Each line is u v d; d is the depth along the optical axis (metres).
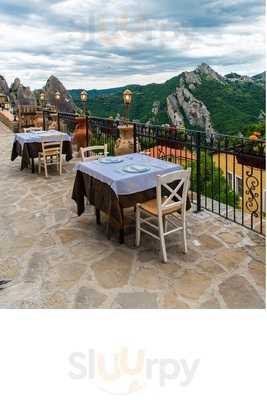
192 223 4.64
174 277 3.37
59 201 5.67
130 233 4.37
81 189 4.64
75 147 9.54
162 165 4.40
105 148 5.39
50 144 7.40
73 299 3.03
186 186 3.75
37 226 4.64
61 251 3.92
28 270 3.53
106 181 3.97
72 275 3.43
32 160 7.56
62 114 10.70
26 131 8.84
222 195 6.26
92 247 4.01
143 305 2.93
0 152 10.57
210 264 3.60
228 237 4.20
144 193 4.07
